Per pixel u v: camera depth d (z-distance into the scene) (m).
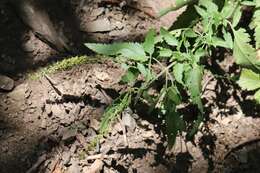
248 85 0.86
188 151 0.85
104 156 0.83
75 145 0.84
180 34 0.84
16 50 0.90
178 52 0.80
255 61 0.82
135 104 0.84
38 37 0.91
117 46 0.80
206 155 0.85
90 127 0.85
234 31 0.83
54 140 0.84
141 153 0.84
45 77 0.88
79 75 0.89
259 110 0.89
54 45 0.91
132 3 0.95
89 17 0.93
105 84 0.88
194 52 0.83
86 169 0.82
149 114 0.86
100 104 0.87
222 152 0.86
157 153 0.84
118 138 0.84
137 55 0.80
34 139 0.84
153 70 0.87
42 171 0.82
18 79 0.88
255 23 0.84
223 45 0.82
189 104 0.88
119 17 0.94
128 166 0.83
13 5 0.91
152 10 0.94
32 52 0.90
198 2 0.85
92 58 0.83
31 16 0.91
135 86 0.88
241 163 0.85
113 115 0.78
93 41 0.92
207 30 0.81
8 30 0.91
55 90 0.87
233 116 0.88
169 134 0.79
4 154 0.83
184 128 0.79
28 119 0.85
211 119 0.88
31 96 0.87
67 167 0.82
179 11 0.94
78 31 0.92
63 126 0.85
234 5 0.84
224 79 0.90
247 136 0.87
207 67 0.90
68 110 0.86
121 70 0.90
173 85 0.80
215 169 0.84
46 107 0.86
